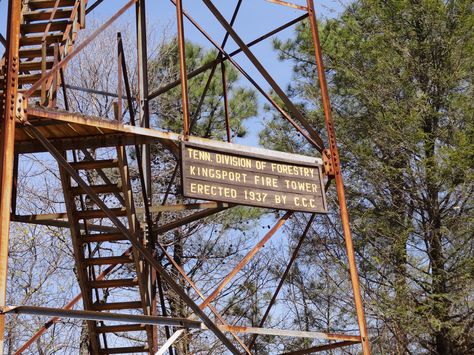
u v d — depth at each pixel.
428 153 18.58
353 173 20.09
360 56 20.73
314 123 21.61
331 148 10.00
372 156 19.20
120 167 9.08
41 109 7.91
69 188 9.28
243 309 21.47
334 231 21.64
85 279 9.83
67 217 9.55
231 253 21.59
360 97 19.89
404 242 17.81
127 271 20.52
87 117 8.20
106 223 20.39
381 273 18.39
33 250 20.58
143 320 7.93
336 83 21.56
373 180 19.12
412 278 17.42
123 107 21.64
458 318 17.42
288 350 21.95
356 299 9.46
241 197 8.96
